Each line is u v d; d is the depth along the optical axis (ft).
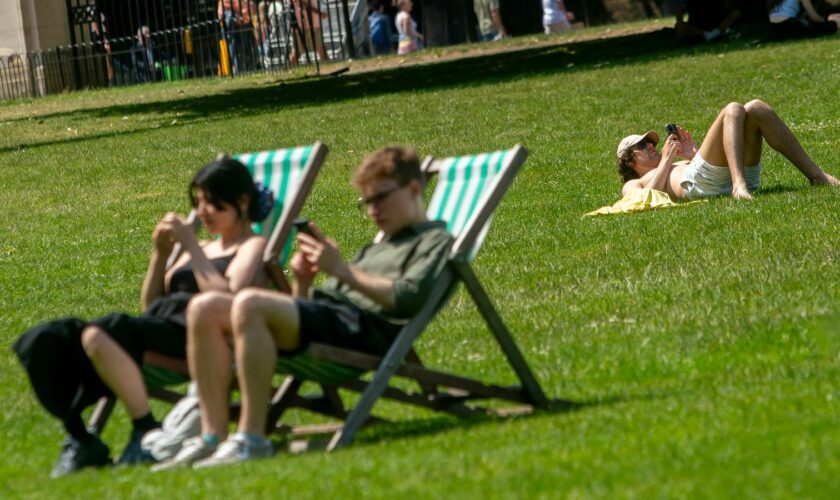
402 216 65.92
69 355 63.52
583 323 85.81
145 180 197.36
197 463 60.70
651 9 460.96
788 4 271.28
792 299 83.56
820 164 144.46
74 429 63.87
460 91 262.26
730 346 74.95
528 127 203.31
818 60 229.66
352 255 124.77
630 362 74.95
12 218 175.42
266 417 64.03
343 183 173.99
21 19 412.77
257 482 55.11
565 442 56.80
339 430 64.44
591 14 467.52
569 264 107.04
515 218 136.26
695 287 91.45
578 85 245.04
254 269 67.56
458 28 473.67
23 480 63.10
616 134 187.83
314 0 431.84
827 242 101.24
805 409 57.88
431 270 64.03
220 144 224.33
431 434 63.67
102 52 416.05
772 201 122.31
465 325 89.25
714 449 52.85
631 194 132.98
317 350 62.49
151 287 69.46
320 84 321.11
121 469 61.82
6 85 414.21
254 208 70.23
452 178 70.90
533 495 49.52
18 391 83.10
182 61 418.10
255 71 395.14
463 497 49.85
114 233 154.81
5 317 110.42
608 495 48.60
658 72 247.50
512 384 73.56
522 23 474.08
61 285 123.85
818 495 46.52
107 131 265.13
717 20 300.40
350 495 51.78
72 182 202.49
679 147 132.87
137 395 63.41
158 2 437.17
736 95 206.18
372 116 238.07
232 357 64.13
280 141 220.02
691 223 117.19
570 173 162.30
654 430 56.95
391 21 481.87
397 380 78.59
